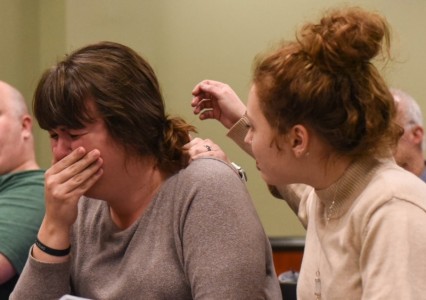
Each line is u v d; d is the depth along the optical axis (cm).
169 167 264
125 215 266
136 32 706
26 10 718
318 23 218
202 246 241
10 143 446
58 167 259
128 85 251
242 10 673
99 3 711
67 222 262
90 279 265
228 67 683
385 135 214
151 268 248
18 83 714
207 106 339
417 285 191
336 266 221
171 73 701
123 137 250
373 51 210
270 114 218
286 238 561
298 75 209
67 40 719
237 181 258
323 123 210
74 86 244
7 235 400
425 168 482
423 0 610
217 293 234
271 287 268
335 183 223
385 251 197
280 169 226
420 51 615
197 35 691
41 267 262
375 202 206
